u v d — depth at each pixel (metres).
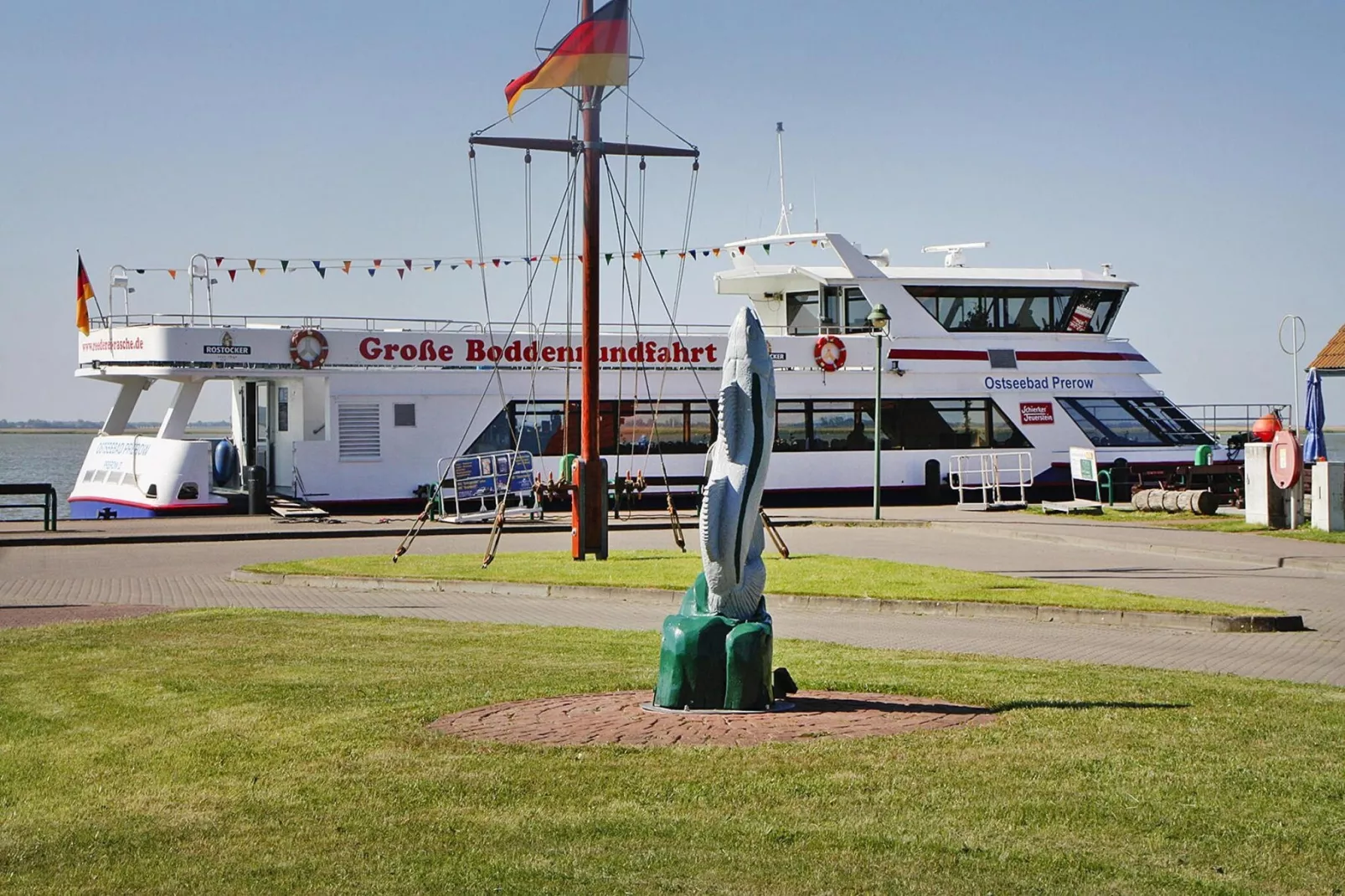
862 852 7.86
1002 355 47.75
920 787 9.07
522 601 21.56
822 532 35.06
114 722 11.70
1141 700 12.02
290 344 40.62
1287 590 22.30
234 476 43.56
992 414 47.62
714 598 12.03
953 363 47.28
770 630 11.88
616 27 27.03
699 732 10.80
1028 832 8.18
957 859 7.73
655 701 12.07
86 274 41.28
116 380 42.50
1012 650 16.31
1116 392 48.84
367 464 41.59
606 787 9.16
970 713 11.51
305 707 12.02
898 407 46.94
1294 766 9.56
